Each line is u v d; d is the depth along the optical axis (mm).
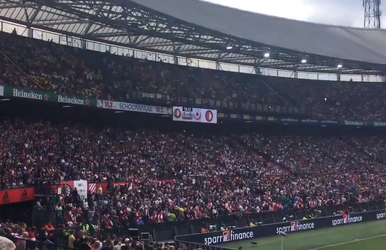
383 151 67000
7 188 27391
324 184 52344
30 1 34281
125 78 49000
